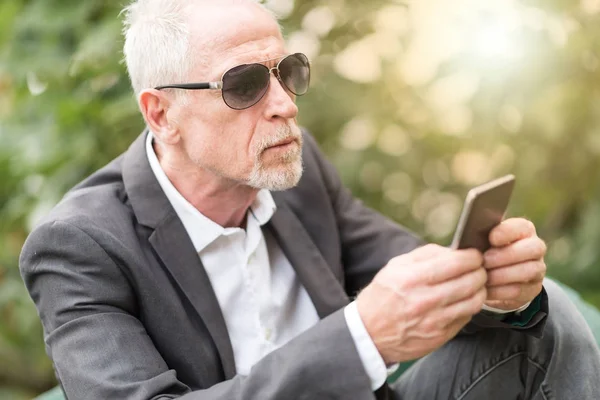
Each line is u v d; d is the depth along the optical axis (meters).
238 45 1.61
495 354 1.64
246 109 1.60
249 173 1.63
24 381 3.20
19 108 2.55
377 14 2.74
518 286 1.38
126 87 2.43
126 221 1.65
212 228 1.70
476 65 2.52
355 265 2.05
